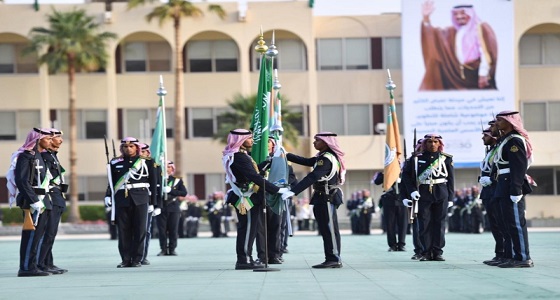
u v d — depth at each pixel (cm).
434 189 1886
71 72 5247
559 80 5494
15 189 1622
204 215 5309
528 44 5519
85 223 5097
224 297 1126
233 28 5419
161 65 5512
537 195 5491
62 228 4878
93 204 5412
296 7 5419
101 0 5612
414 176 1902
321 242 3159
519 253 1595
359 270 1573
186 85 5469
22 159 1602
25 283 1430
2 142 5444
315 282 1330
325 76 5488
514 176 1565
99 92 5469
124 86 5478
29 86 5462
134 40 5500
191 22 5391
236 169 1623
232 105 5272
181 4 5212
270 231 1777
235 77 5469
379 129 5419
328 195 1628
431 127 5191
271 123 1877
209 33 5478
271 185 1602
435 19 5194
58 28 5216
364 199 4178
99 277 1537
